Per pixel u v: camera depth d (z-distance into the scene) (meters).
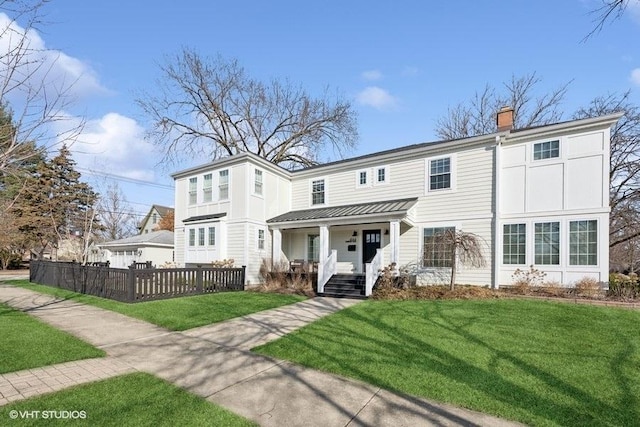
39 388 4.04
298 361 5.28
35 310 9.45
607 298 9.74
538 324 7.24
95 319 8.30
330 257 13.90
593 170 11.09
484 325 7.21
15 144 4.79
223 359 5.37
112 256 27.84
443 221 13.58
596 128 11.15
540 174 11.95
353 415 3.59
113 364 5.02
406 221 13.53
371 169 15.96
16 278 22.67
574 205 11.27
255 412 3.61
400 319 7.89
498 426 3.40
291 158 28.58
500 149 12.63
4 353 5.24
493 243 12.36
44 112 5.06
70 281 14.39
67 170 32.47
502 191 12.60
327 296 12.48
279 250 16.52
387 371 4.84
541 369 4.89
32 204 29.09
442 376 4.65
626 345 5.89
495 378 4.57
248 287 15.11
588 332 6.63
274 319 8.38
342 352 5.68
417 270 13.89
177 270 12.13
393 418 3.54
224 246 16.56
